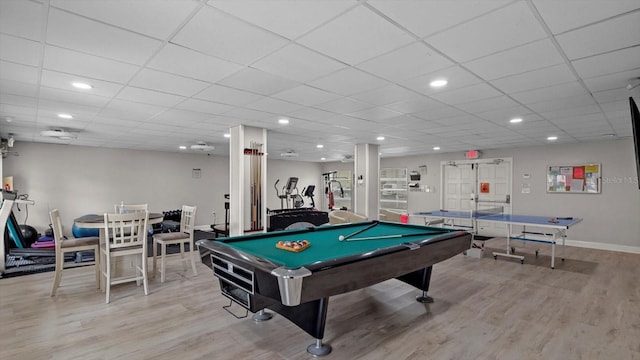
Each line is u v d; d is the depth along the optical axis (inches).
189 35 78.2
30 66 97.2
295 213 275.3
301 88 121.3
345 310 127.3
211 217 374.0
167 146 295.0
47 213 269.7
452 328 111.6
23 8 64.7
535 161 289.1
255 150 200.4
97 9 65.7
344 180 470.9
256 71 103.3
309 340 103.3
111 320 116.7
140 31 75.8
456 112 159.6
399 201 392.5
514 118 173.2
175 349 97.3
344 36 79.1
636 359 92.7
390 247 102.3
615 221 249.8
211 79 110.7
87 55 89.5
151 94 127.8
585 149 263.6
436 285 158.4
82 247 148.5
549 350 97.4
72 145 283.1
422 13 68.1
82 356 92.9
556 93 127.0
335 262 84.2
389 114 164.4
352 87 120.0
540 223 196.2
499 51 88.0
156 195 333.1
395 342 101.8
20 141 257.0
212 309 127.3
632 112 100.3
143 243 145.2
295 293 75.4
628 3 63.9
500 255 218.4
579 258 218.1
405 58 93.0
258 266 82.7
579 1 63.5
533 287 155.9
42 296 140.9
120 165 310.7
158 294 143.9
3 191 192.9
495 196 314.0
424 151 337.1
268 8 66.0
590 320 118.6
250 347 98.8
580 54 89.7
